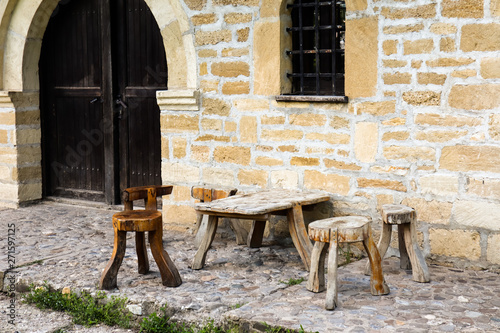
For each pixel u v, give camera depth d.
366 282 4.06
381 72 4.57
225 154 5.39
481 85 4.20
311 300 3.73
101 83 6.58
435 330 3.23
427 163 4.44
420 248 4.41
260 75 5.14
